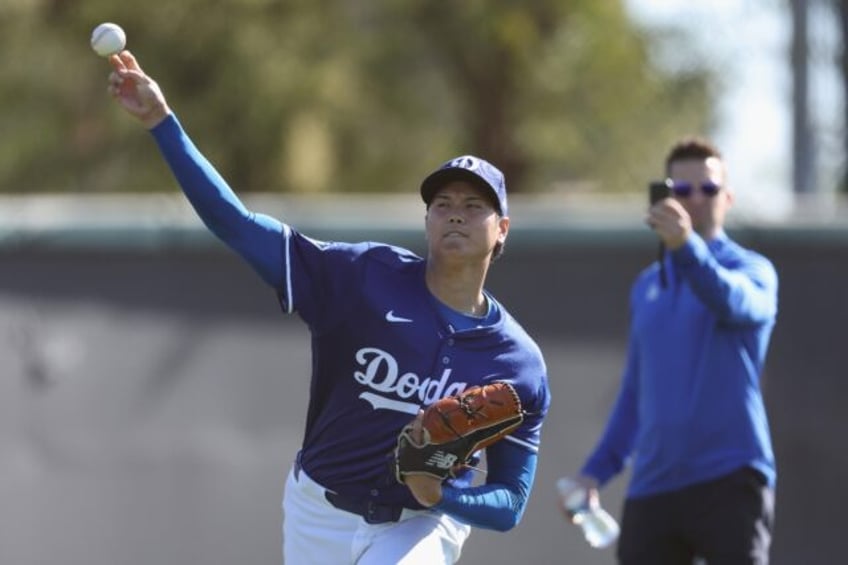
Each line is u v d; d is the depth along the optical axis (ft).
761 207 95.35
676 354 69.72
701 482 69.15
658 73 198.29
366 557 50.88
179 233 91.56
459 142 189.67
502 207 50.03
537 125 192.95
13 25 170.19
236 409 91.50
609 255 92.63
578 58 189.47
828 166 192.24
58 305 90.89
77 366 90.79
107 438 90.68
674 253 64.85
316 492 51.37
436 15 184.44
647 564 70.38
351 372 50.39
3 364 90.43
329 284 50.16
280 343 91.76
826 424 92.63
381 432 50.44
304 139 171.01
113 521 90.48
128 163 173.58
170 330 91.40
